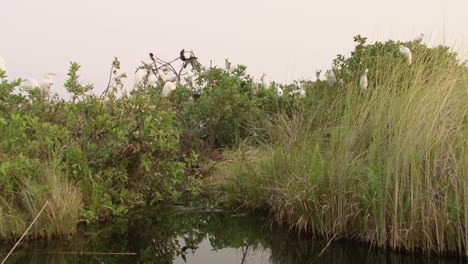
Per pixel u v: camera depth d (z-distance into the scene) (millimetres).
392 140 5555
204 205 7105
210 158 8938
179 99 9984
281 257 5203
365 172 5566
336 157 5867
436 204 5031
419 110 5387
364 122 6160
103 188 6309
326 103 7285
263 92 9859
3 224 5355
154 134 6652
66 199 5652
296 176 6020
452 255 4941
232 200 7086
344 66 8500
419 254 5016
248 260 5152
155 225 6230
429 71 6230
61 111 6680
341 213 5492
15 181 5641
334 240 5492
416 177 5090
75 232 5680
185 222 6387
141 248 5430
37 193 5488
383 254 5074
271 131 7957
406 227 5090
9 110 6305
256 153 7828
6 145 5695
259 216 6598
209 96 9539
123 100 6887
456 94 5621
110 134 6422
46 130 5961
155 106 7160
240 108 9430
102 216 6289
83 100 6621
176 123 8844
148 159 6641
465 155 4977
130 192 6746
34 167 5637
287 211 6129
